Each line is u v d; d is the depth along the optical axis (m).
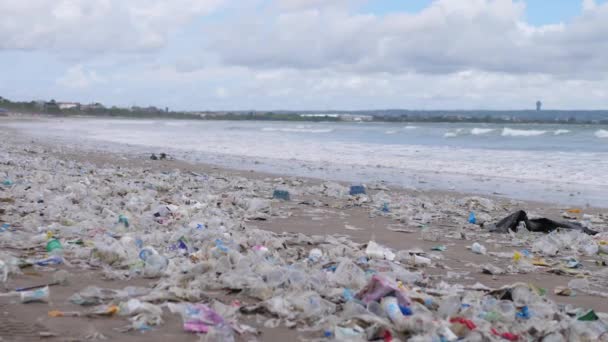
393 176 19.48
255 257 5.90
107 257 6.04
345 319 4.28
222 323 4.16
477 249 8.04
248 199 11.67
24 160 19.09
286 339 4.02
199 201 11.32
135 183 14.23
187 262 5.91
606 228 10.58
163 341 3.87
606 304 5.60
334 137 48.84
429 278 6.21
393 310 4.28
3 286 5.04
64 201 9.93
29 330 3.97
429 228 9.99
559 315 4.66
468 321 4.17
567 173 20.23
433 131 63.50
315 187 15.44
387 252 7.18
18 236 7.10
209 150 31.72
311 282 5.17
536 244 8.46
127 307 4.38
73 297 4.70
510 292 5.24
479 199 13.63
